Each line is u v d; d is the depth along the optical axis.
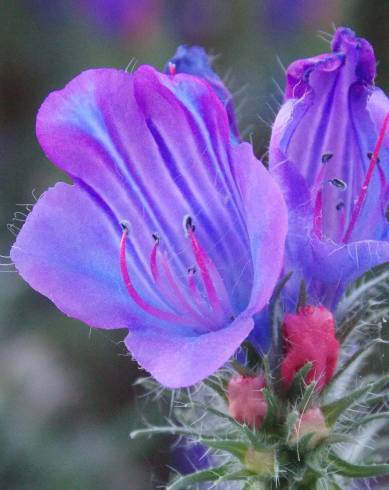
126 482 0.21
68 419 0.22
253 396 0.13
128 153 0.13
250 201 0.12
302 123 0.14
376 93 0.14
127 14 0.25
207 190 0.14
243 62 0.24
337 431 0.14
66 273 0.13
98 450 0.21
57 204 0.13
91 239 0.13
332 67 0.14
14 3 0.26
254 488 0.14
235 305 0.14
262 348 0.14
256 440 0.13
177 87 0.13
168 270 0.13
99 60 0.25
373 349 0.15
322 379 0.13
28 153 0.25
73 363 0.22
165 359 0.12
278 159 0.13
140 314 0.13
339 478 0.14
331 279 0.14
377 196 0.14
